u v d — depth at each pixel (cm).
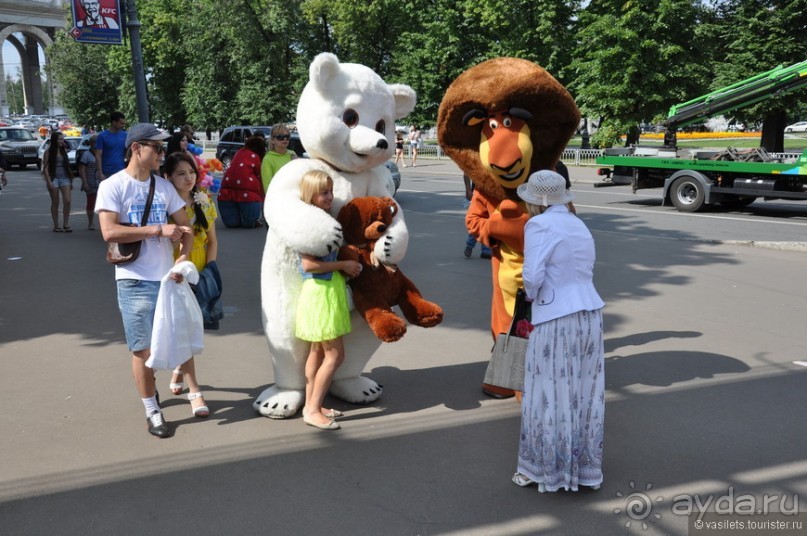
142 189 422
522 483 368
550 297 350
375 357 579
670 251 1022
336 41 3881
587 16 2556
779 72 1418
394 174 1678
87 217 1290
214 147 4666
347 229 435
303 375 462
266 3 3784
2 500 355
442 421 453
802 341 612
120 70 4956
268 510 346
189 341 431
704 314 698
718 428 438
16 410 466
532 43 3009
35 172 2661
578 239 353
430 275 871
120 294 420
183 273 421
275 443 421
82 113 5128
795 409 467
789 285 817
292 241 408
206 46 4178
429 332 647
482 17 3105
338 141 425
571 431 351
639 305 733
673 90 2430
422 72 3378
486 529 330
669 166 1508
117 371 539
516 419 456
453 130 486
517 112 457
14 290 789
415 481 375
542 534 326
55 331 639
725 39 2544
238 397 493
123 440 423
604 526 332
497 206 494
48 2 9131
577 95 2747
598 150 2634
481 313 705
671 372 538
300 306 425
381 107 443
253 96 3909
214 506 350
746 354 579
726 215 1429
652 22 2414
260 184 1269
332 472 385
